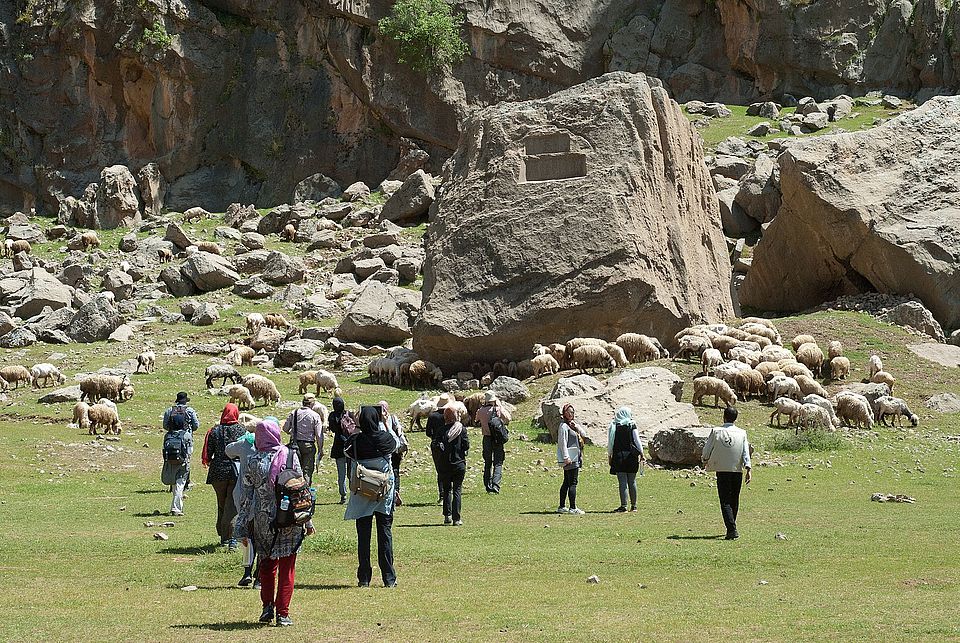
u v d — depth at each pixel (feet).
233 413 41.93
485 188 104.32
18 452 70.08
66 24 190.49
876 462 66.28
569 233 100.17
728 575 35.65
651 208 102.78
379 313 118.62
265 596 28.89
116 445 73.87
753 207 150.71
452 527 46.91
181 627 28.22
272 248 166.30
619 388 75.82
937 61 189.06
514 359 100.27
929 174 112.78
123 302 139.64
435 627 27.96
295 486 28.86
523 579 35.24
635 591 33.09
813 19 196.75
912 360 95.76
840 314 109.29
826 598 31.37
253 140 195.11
